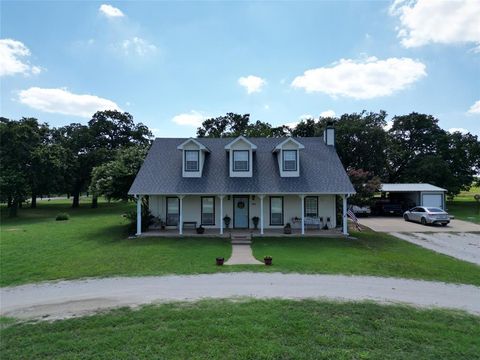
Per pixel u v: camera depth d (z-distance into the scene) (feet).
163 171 66.90
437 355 18.07
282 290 29.37
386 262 40.88
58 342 19.43
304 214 68.39
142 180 64.03
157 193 61.36
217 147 75.72
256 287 30.35
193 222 67.82
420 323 22.21
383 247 52.31
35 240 57.77
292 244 53.36
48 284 32.04
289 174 65.92
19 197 107.65
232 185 63.62
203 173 66.69
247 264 39.55
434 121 149.48
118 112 155.84
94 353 18.17
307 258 42.78
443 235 66.08
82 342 19.40
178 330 20.81
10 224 88.07
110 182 71.82
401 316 23.40
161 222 68.03
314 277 33.88
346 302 26.22
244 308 24.58
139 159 75.77
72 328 21.45
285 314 23.36
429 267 38.65
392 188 109.70
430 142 148.25
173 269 37.22
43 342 19.53
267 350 18.30
